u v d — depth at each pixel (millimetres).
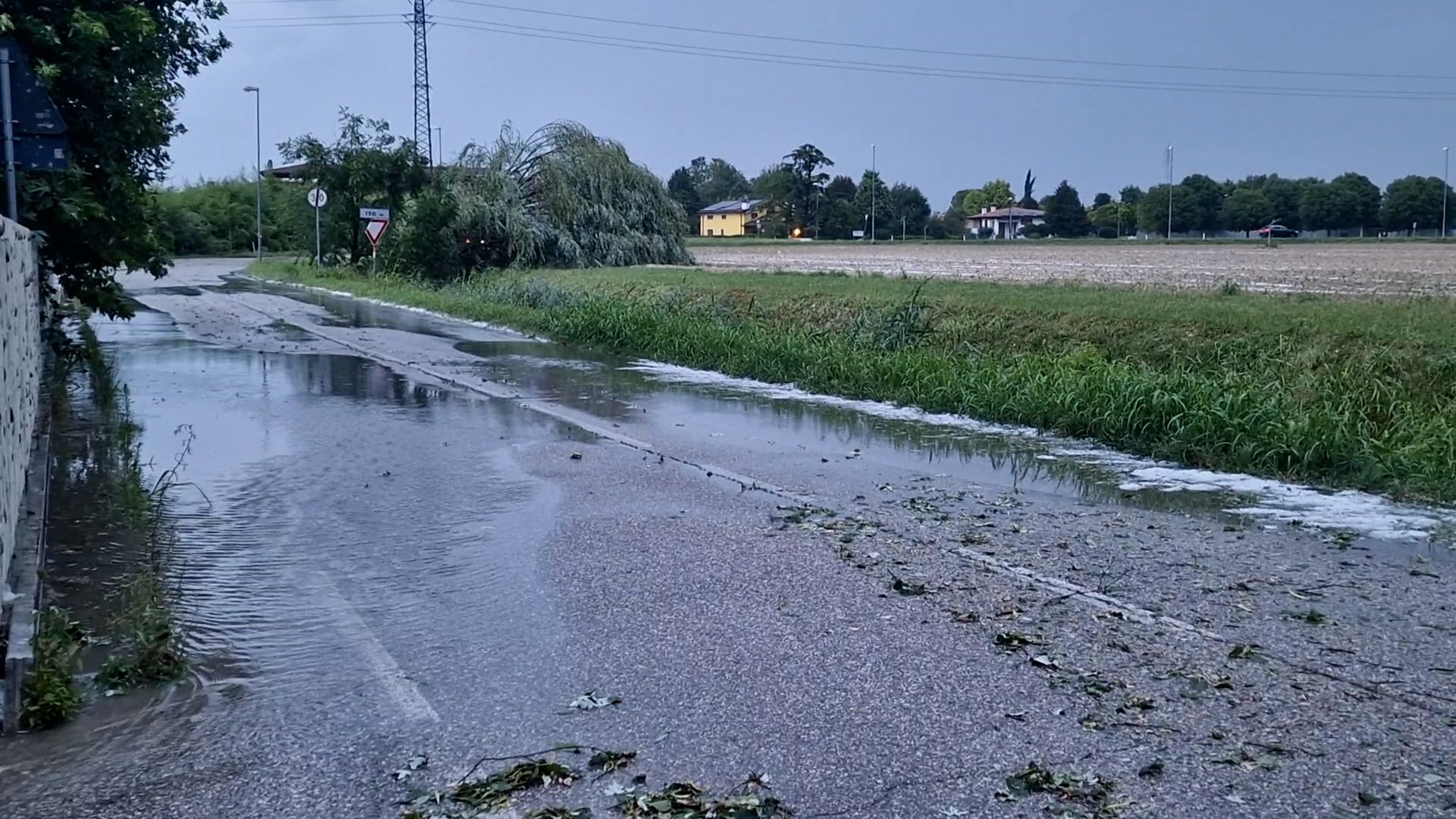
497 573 6906
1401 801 4066
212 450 10727
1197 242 88000
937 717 4773
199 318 25672
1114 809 4008
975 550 7414
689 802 4047
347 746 4555
